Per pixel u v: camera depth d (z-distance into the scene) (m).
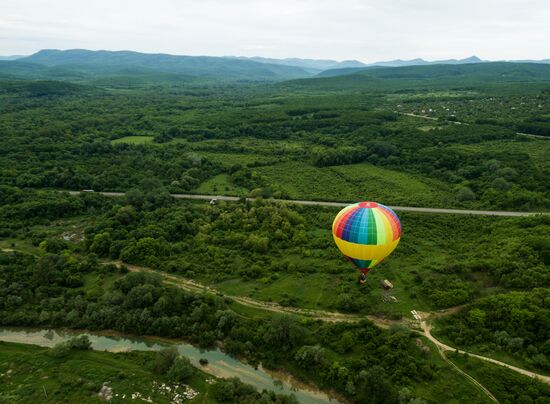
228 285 81.94
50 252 93.62
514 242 87.31
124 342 69.69
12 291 77.88
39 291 78.75
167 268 87.06
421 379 56.91
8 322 72.44
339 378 58.56
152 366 62.16
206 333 68.19
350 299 73.31
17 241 99.94
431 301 72.88
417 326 67.56
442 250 92.38
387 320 69.81
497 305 67.56
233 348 65.88
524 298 67.69
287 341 65.06
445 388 55.16
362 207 70.69
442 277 79.31
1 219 107.69
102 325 71.81
